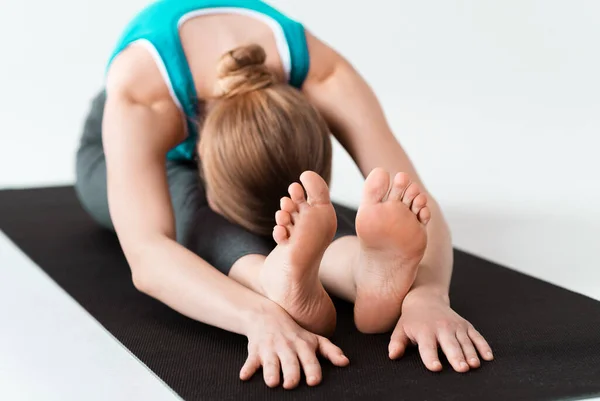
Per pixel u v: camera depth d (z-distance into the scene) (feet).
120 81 9.47
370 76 20.24
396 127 18.33
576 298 9.90
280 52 9.73
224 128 8.87
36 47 20.59
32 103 19.07
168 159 11.05
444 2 22.66
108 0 21.97
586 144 17.16
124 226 9.11
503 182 15.44
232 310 8.33
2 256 12.06
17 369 8.68
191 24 9.68
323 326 8.48
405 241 7.88
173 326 9.34
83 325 9.61
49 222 13.51
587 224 13.33
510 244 12.48
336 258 9.21
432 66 20.71
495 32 21.63
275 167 8.77
